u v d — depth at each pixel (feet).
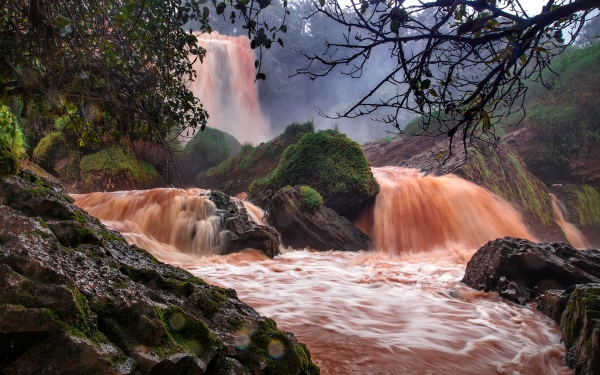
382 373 13.76
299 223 44.34
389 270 33.94
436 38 7.06
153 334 5.96
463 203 50.19
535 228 57.36
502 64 6.98
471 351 15.97
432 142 73.82
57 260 6.35
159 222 39.11
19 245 6.24
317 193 46.42
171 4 12.31
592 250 25.05
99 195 44.11
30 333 5.24
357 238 45.75
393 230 48.47
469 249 45.16
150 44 11.89
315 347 15.57
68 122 12.04
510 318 20.22
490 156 60.75
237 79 122.31
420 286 27.20
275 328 7.93
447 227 48.37
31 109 10.29
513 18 6.66
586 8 6.26
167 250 36.14
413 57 7.34
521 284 24.12
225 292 9.10
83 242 7.89
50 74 9.68
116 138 12.56
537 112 80.12
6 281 5.41
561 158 77.82
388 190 51.80
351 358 14.78
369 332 17.60
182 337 6.47
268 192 51.98
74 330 5.45
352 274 31.71
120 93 11.55
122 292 6.40
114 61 10.51
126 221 38.65
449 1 7.06
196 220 38.70
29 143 62.23
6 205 7.94
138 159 13.08
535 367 14.93
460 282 28.71
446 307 22.00
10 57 9.45
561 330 17.66
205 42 115.03
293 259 37.73
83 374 5.19
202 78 111.24
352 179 48.98
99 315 5.99
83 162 61.31
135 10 10.86
